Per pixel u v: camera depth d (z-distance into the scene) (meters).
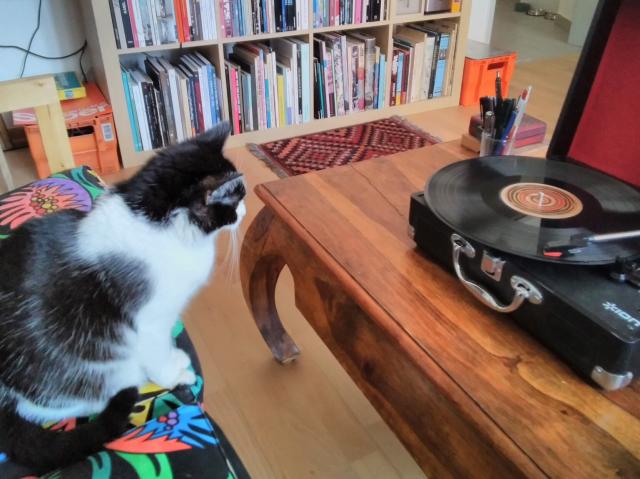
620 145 0.90
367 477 1.04
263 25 2.16
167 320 0.83
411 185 1.00
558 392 0.57
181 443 0.66
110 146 2.05
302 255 0.96
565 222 0.67
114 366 0.80
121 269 0.76
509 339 0.64
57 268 0.74
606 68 0.89
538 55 3.62
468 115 2.65
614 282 0.59
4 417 0.69
